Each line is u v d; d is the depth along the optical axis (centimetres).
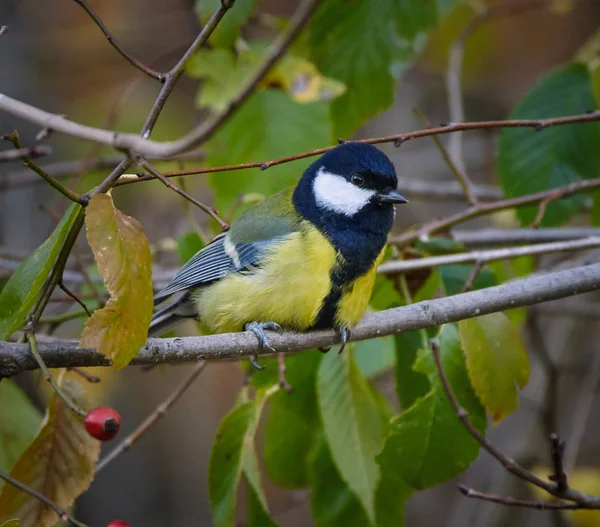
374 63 975
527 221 959
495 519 1248
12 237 1350
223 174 900
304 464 834
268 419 824
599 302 1340
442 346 711
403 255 866
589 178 940
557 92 941
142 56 1466
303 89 871
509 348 691
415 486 698
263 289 714
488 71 1531
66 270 1153
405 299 802
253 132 901
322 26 969
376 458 691
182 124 1393
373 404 723
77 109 1400
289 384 785
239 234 753
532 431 1238
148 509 1382
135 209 1401
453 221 893
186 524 1380
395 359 786
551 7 1280
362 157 741
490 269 890
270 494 1416
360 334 718
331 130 909
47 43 1451
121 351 501
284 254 717
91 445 661
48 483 652
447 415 693
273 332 714
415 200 1402
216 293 746
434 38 1328
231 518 687
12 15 1449
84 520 1359
